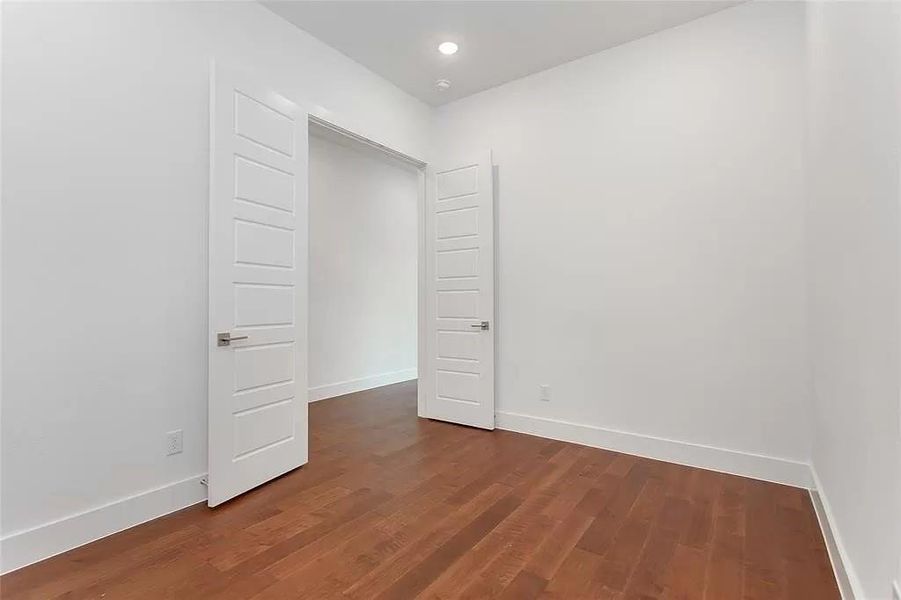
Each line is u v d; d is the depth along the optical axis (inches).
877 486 50.7
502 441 138.6
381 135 148.6
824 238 84.7
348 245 215.8
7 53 71.2
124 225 85.1
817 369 93.0
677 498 98.2
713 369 115.5
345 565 73.0
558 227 141.7
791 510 92.3
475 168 154.9
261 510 92.3
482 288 152.7
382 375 233.9
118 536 81.3
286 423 111.7
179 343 93.7
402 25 120.8
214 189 93.8
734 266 113.1
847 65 65.6
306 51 123.8
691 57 119.2
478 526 86.0
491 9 114.7
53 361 75.7
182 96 94.8
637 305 127.0
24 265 72.7
